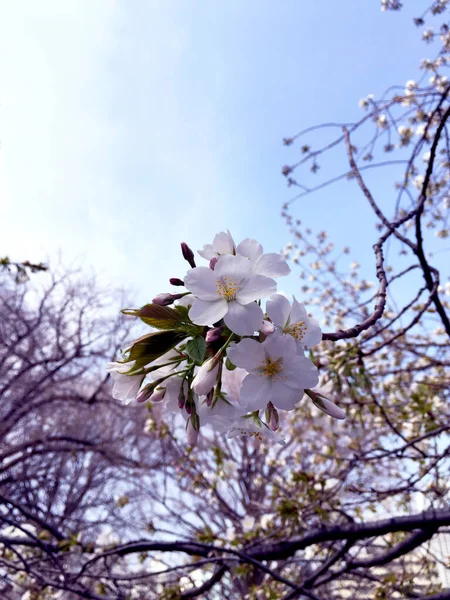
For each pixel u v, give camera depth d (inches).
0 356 378.0
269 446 256.4
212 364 47.3
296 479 142.5
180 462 203.8
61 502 385.7
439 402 168.9
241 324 46.2
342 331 52.3
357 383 133.4
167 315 48.4
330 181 170.7
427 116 170.9
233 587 233.6
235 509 296.8
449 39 189.8
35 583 168.2
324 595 212.4
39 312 396.2
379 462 167.3
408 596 159.3
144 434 348.5
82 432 396.8
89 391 425.4
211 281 47.7
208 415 52.9
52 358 390.0
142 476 332.2
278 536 149.8
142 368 52.4
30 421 385.4
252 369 46.6
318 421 193.9
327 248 342.3
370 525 128.8
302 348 48.5
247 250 52.8
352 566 147.3
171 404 53.7
